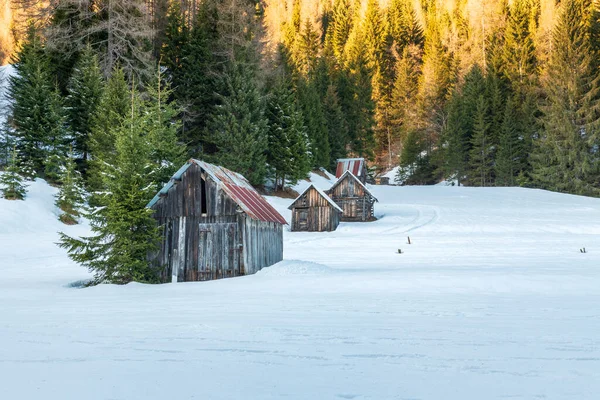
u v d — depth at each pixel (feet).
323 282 45.09
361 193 166.81
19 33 162.09
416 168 330.13
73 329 24.52
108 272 51.13
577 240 106.01
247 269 57.57
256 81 186.19
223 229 58.75
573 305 31.19
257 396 13.80
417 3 505.66
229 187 62.03
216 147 177.27
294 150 184.55
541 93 293.43
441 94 360.28
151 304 33.73
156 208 60.80
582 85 252.42
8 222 100.48
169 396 13.88
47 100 131.13
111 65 146.82
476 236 117.70
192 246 59.31
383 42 413.18
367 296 36.27
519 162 274.98
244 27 195.83
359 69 310.04
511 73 308.81
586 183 241.14
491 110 302.25
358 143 287.07
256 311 29.78
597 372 16.19
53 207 116.78
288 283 45.50
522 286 40.86
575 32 261.65
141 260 53.36
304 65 363.15
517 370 16.49
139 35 153.48
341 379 15.51
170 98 166.71
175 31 175.94
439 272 51.06
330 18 520.42
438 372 16.28
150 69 151.43
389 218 161.38
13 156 112.88
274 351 19.35
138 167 53.93
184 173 60.75
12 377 16.07
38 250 83.87
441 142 312.50
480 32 385.09
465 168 298.35
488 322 25.49
